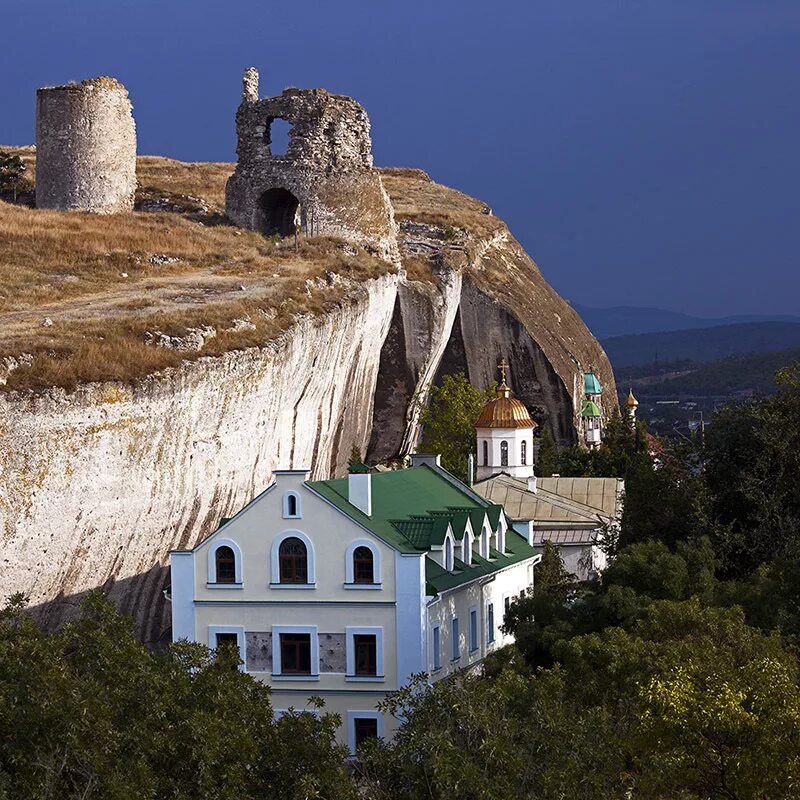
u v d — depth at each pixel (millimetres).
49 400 62188
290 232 113875
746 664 37938
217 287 86938
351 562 56469
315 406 88750
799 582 54781
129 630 37469
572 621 55031
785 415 69875
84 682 33656
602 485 89000
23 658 34125
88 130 108000
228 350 74688
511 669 44156
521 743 36094
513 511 84000
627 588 54719
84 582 65875
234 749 34281
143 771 32062
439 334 109625
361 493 58500
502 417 94062
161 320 74250
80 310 78688
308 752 35781
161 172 142625
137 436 67312
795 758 33750
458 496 68500
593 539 79750
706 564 58781
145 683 34594
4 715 32156
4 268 87938
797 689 36562
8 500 60688
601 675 44938
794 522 65938
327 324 86938
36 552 62438
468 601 61250
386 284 100062
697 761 34312
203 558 57594
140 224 102375
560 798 33812
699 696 34594
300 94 108125
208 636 57469
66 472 63375
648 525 68125
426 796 34531
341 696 56406
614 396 141750
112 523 66750
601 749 35938
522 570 68750
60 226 98438
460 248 123562
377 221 109125
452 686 37562
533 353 122000
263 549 57219
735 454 70312
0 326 72188
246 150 109750
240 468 77375
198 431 72312
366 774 36906
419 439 110250
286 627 56969
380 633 56250
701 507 66625
